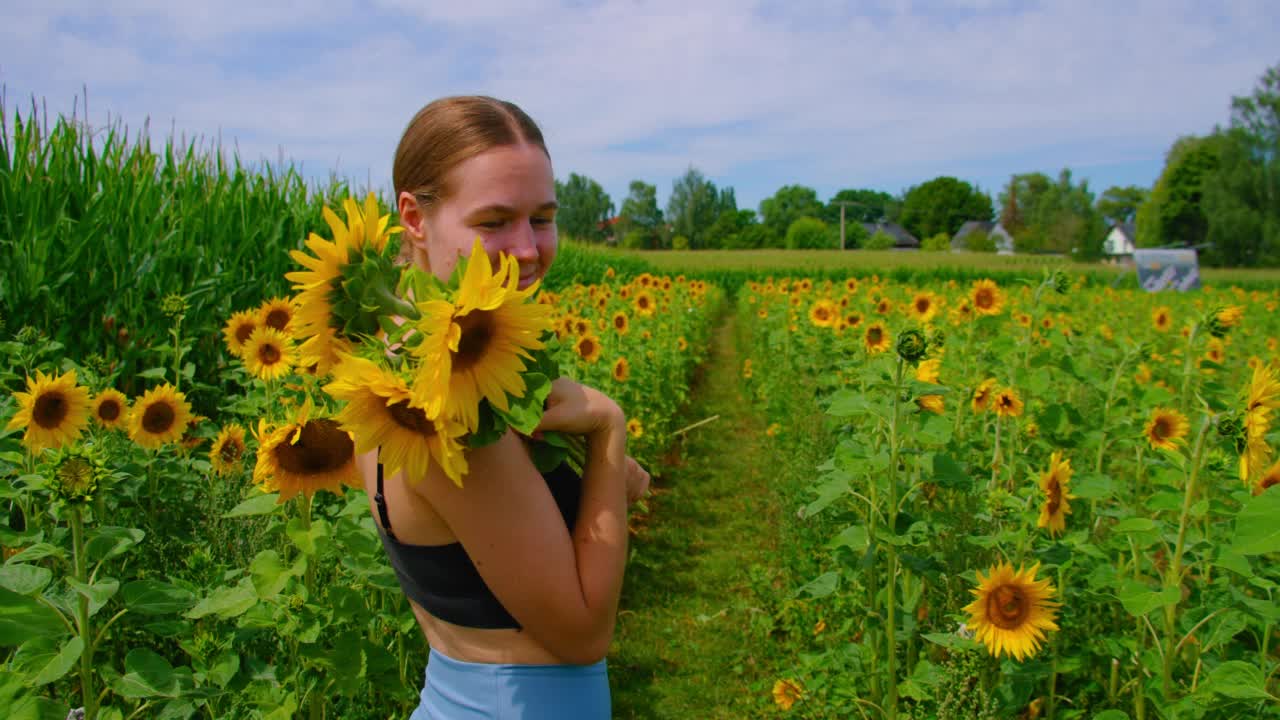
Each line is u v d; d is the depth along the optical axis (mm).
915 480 2873
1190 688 2646
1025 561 2756
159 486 3266
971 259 51531
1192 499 2504
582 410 1243
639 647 4348
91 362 3803
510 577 1142
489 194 1218
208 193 6367
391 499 1236
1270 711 2254
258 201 6520
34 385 2662
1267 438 2379
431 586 1248
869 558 2574
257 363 3650
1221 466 2576
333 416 989
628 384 6238
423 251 1338
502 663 1248
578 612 1184
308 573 2082
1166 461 3215
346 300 1044
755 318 14977
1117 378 3869
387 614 2562
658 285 12820
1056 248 90375
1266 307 15758
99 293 4777
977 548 3078
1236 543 1535
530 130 1293
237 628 2164
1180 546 2512
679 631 4504
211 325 5172
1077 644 2990
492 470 1106
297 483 1907
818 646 3930
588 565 1221
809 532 4223
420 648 2906
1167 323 8609
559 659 1241
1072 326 8156
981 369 4473
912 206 118250
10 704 1804
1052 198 92938
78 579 1928
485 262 927
